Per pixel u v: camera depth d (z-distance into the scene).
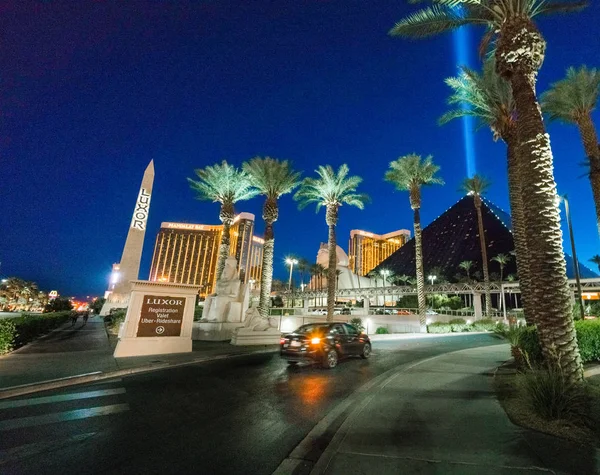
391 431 5.04
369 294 96.69
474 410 5.97
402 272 150.50
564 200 23.66
